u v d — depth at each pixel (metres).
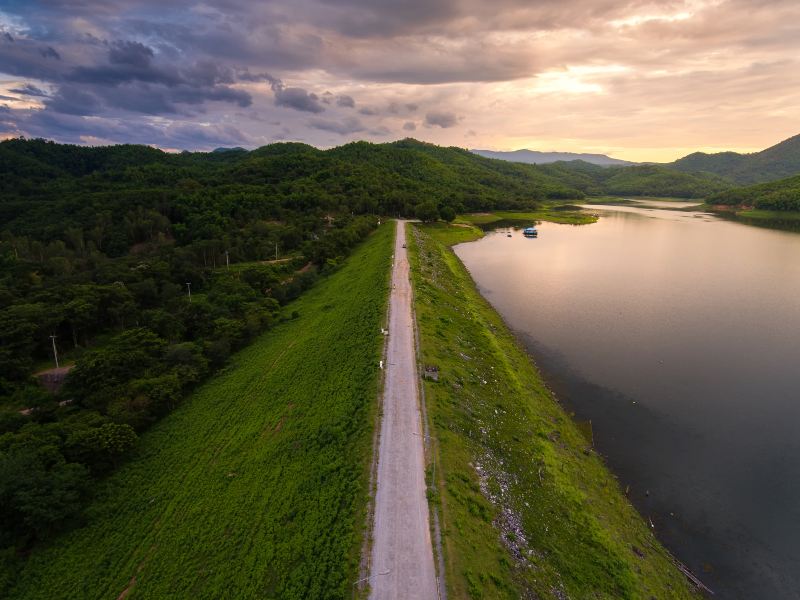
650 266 138.75
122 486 48.91
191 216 162.88
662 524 43.25
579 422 58.59
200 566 37.00
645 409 61.62
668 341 83.06
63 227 152.62
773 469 50.66
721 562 39.38
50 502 42.03
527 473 45.62
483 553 33.94
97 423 53.59
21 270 110.19
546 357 76.56
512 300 105.56
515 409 57.03
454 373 59.66
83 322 83.44
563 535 38.84
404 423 46.91
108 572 38.78
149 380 62.59
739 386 67.69
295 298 109.12
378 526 34.97
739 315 95.88
